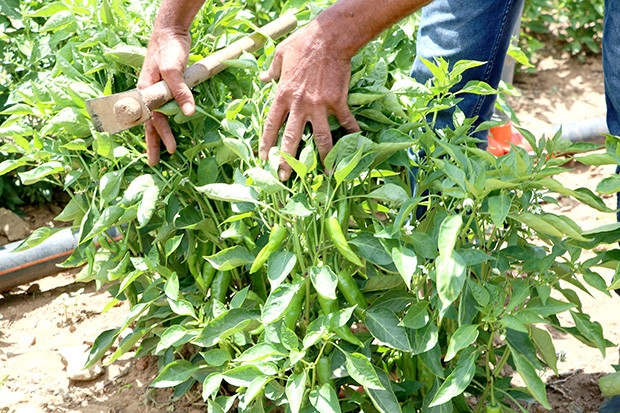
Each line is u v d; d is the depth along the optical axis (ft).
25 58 9.77
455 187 5.67
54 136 7.41
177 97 6.14
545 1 15.99
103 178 6.33
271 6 10.28
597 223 10.85
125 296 7.62
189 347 7.94
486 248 6.23
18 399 7.92
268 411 6.60
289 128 5.77
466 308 5.90
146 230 7.04
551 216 5.48
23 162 6.79
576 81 15.38
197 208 7.22
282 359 6.15
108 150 6.21
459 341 5.45
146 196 6.14
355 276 7.07
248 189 5.83
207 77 6.36
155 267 6.54
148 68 6.29
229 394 7.61
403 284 6.44
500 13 7.75
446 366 6.88
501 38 7.94
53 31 8.61
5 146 6.88
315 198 5.75
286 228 6.04
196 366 6.49
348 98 5.96
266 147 5.93
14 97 7.77
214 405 6.25
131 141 6.85
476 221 6.14
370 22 5.61
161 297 6.77
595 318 8.93
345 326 5.71
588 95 14.83
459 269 5.19
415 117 6.48
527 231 6.54
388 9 5.57
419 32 8.32
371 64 6.57
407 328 6.12
